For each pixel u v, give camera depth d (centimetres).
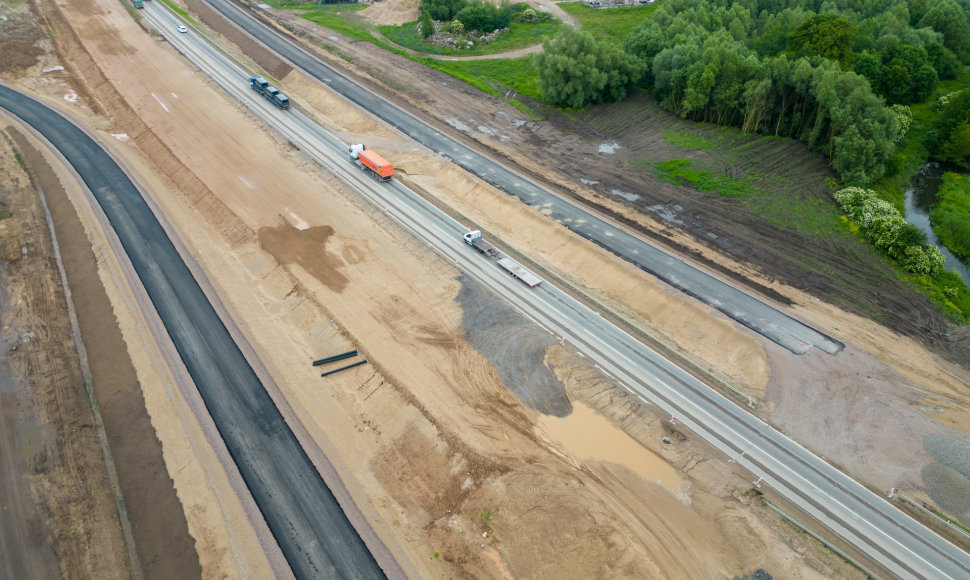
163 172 6938
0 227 5784
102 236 5788
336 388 4494
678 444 4081
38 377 4475
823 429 4144
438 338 4891
